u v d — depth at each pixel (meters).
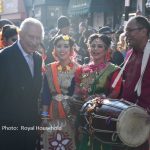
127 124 5.20
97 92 5.97
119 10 18.17
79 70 6.16
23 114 5.21
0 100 5.19
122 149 5.43
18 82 5.19
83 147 5.75
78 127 6.05
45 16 22.97
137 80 5.38
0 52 5.23
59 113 6.32
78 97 6.12
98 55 6.01
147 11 15.13
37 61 5.38
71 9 20.95
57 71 6.38
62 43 6.36
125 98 5.52
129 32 5.43
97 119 5.40
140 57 5.41
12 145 5.25
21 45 5.28
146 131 5.30
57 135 6.32
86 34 11.98
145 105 5.34
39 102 6.15
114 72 5.92
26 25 5.22
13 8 27.58
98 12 19.38
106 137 5.34
